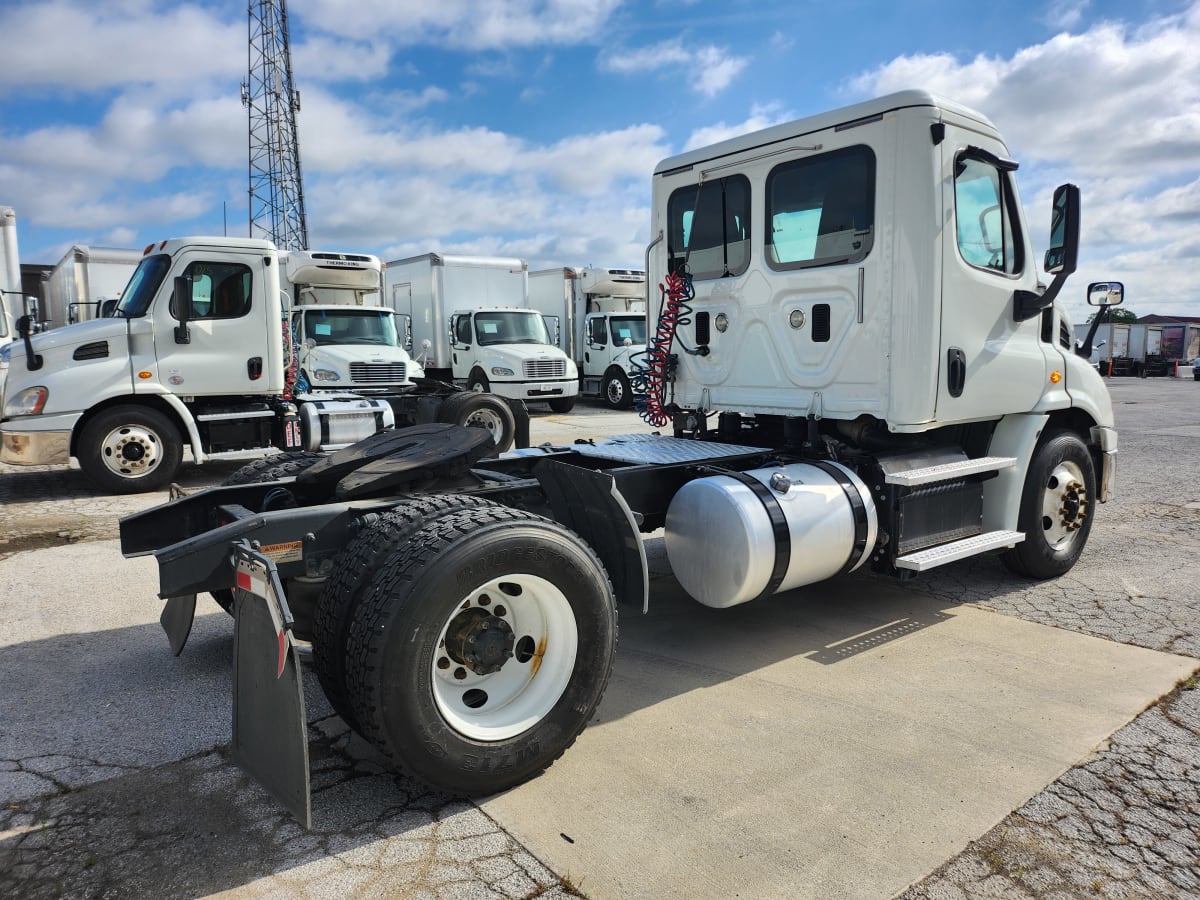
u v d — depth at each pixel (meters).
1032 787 2.84
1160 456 11.23
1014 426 4.89
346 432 9.20
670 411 5.46
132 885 2.36
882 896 2.29
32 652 4.20
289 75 34.72
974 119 4.31
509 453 4.66
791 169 4.55
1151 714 3.38
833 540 3.97
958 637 4.30
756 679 3.80
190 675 3.91
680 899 2.29
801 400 4.60
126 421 8.64
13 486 9.30
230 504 3.88
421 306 17.94
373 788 2.89
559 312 20.92
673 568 4.07
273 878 2.39
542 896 2.31
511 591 2.98
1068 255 4.35
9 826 2.67
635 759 3.08
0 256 12.20
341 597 2.72
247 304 9.18
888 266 4.13
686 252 5.25
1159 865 2.42
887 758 3.05
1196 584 5.20
